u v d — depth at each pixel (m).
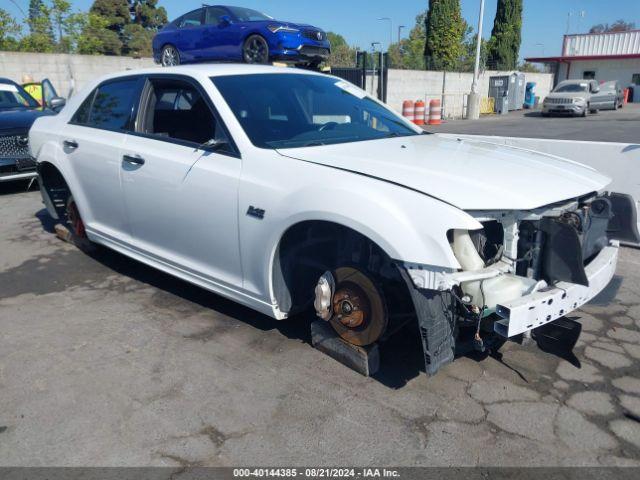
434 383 2.96
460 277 2.48
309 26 10.61
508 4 36.53
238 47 10.46
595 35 40.97
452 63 32.75
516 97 30.91
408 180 2.72
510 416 2.68
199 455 2.45
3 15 25.41
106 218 4.38
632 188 5.05
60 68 17.98
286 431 2.59
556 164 3.26
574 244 2.63
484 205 2.54
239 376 3.06
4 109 8.37
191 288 4.34
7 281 4.59
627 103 37.41
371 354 3.01
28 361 3.27
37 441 2.55
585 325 3.64
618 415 2.69
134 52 29.92
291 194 2.93
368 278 2.88
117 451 2.48
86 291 4.33
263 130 3.38
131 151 3.91
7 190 8.23
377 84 22.16
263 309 3.28
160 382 3.01
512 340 3.39
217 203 3.30
